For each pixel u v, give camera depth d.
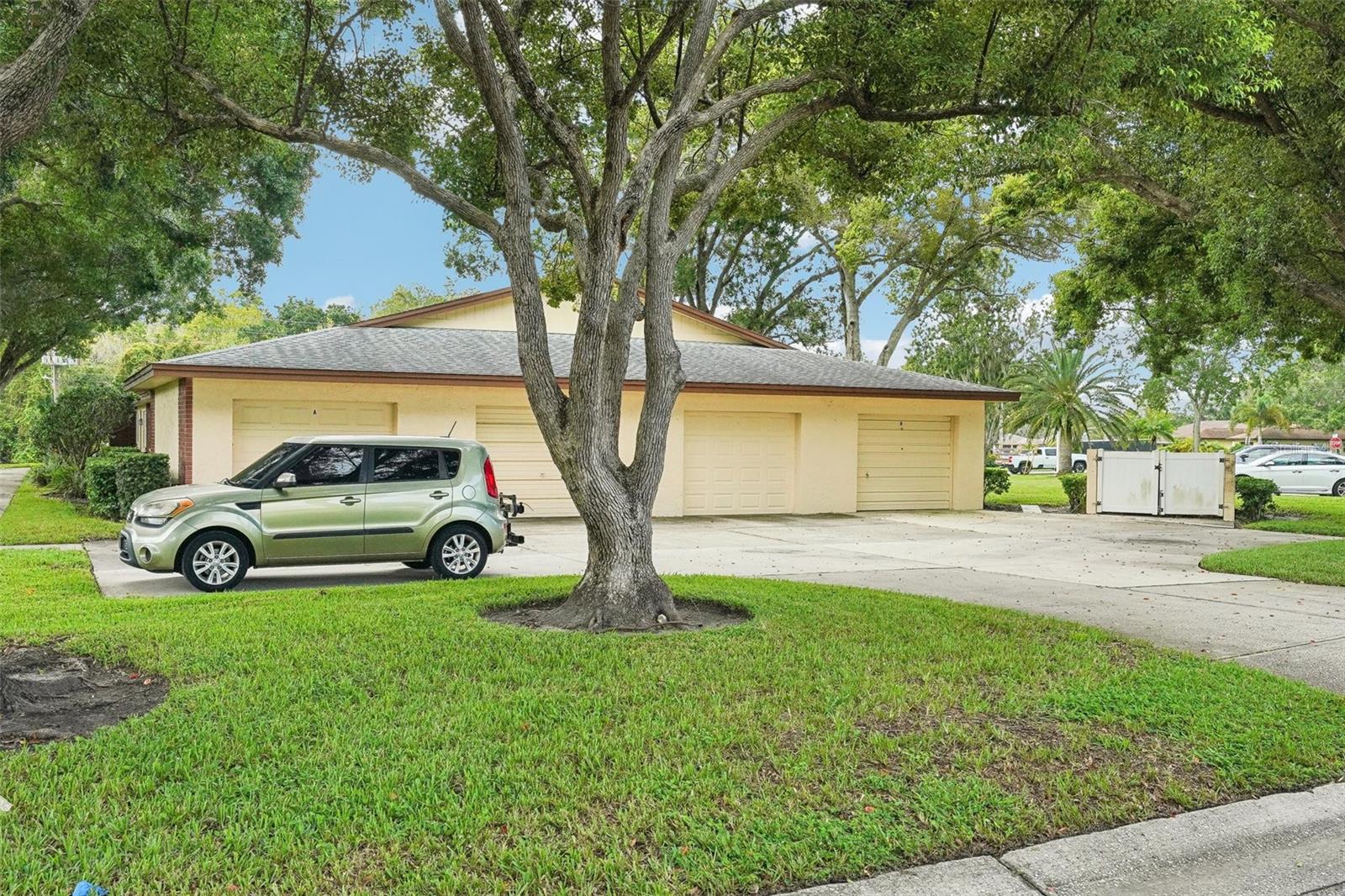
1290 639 7.68
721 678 5.86
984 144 10.75
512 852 3.49
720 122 9.55
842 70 8.82
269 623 7.20
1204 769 4.64
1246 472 30.11
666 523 18.58
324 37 9.30
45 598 8.75
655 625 7.61
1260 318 13.95
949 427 22.44
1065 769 4.54
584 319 7.62
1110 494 21.08
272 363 16.16
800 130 10.63
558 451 7.77
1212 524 19.36
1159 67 8.15
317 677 5.68
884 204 29.27
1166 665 6.46
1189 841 3.90
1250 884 3.57
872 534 16.72
